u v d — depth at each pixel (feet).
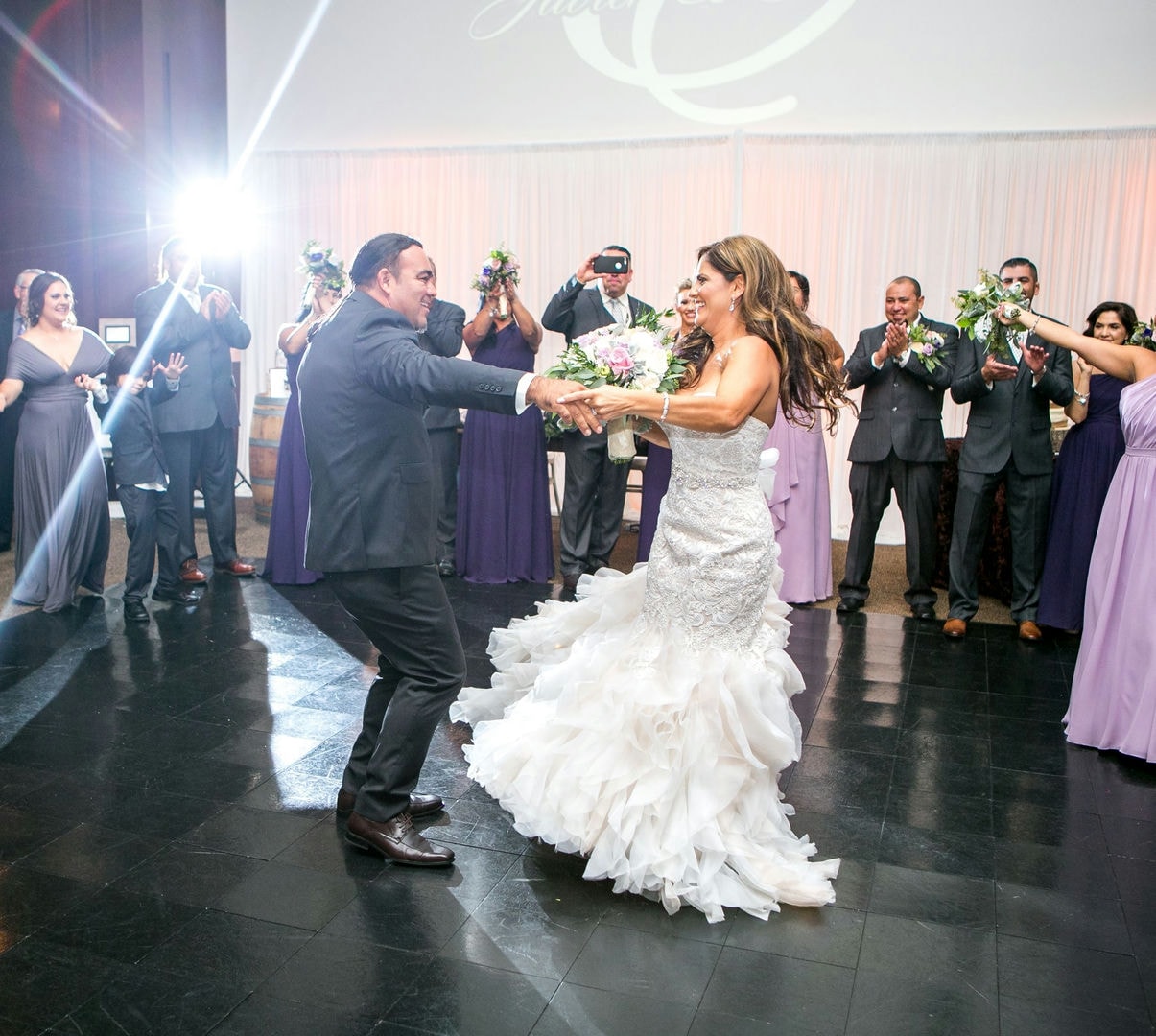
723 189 24.04
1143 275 22.72
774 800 9.25
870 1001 7.39
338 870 9.04
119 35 25.77
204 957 7.75
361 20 25.36
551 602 11.46
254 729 12.11
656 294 24.71
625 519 26.00
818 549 18.20
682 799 8.70
